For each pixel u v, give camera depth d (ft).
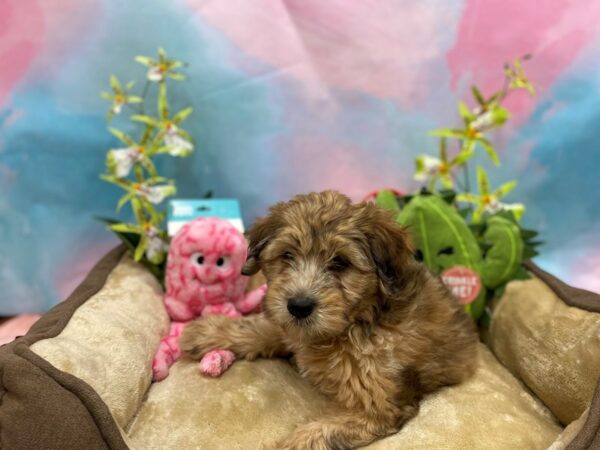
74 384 1.13
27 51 1.88
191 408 1.33
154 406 1.35
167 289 1.71
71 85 1.93
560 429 1.39
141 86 1.96
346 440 1.27
